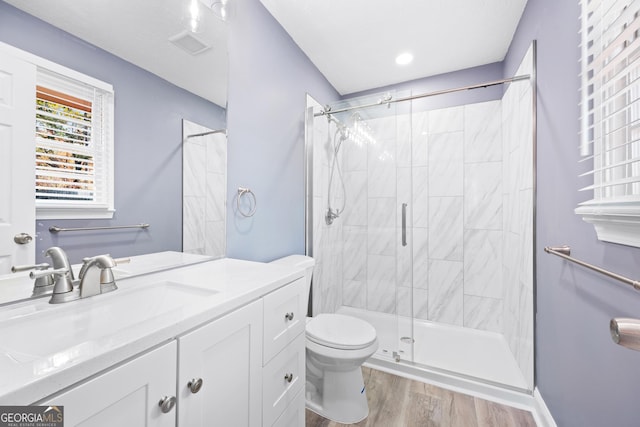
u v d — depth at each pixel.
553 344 1.32
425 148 2.59
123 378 0.52
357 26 1.88
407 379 1.83
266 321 0.95
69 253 0.87
